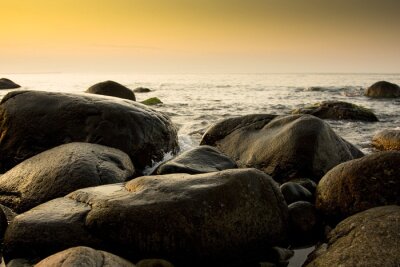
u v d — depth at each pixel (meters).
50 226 4.84
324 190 5.84
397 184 5.29
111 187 5.57
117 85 20.77
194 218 4.76
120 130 8.80
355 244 4.25
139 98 31.97
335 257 4.23
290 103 27.33
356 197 5.48
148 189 5.09
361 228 4.43
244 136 9.90
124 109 9.09
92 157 6.95
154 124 9.39
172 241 4.70
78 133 8.77
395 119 19.05
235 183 5.11
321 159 8.35
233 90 45.72
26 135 8.96
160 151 9.48
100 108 8.95
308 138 8.35
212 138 10.48
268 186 5.41
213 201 4.89
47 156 7.23
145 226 4.70
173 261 4.74
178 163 7.47
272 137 9.06
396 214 4.45
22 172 7.02
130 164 7.62
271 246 5.27
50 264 3.69
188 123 17.23
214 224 4.82
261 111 22.00
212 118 18.95
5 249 4.92
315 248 5.14
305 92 40.59
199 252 4.75
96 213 4.85
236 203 5.01
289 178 8.32
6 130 9.15
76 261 3.66
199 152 8.05
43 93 9.39
